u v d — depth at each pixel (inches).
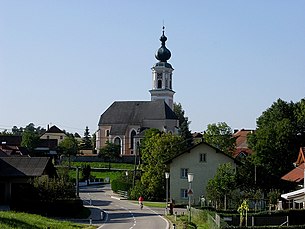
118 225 1844.2
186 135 6190.9
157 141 3297.2
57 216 2102.6
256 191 2600.9
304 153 2470.5
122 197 3395.7
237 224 1797.5
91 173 4982.8
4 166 2364.7
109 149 5605.3
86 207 2657.5
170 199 2997.0
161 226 1825.8
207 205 2637.8
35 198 2082.9
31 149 5669.3
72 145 5846.5
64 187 2171.5
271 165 3142.2
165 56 6963.6
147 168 3304.6
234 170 2689.5
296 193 2005.4
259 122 3695.9
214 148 2970.0
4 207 2167.8
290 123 3275.1
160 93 6845.5
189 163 2994.6
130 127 6294.3
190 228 1700.3
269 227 1515.7
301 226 1549.0
